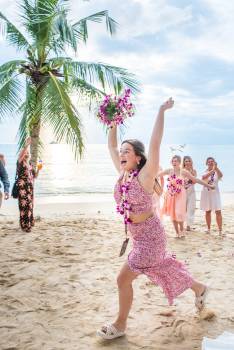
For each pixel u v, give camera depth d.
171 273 3.63
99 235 8.10
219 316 3.97
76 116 9.62
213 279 5.22
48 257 6.19
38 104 9.58
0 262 5.80
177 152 8.04
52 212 13.19
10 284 4.83
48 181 32.00
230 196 19.66
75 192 22.91
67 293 4.60
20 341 3.39
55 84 9.39
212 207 8.43
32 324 3.75
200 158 87.50
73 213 12.79
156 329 3.66
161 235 3.46
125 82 10.23
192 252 6.82
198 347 3.32
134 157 3.43
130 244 7.33
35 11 9.92
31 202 8.46
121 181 3.52
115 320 3.73
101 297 4.48
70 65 9.98
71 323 3.78
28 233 8.14
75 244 7.18
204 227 9.72
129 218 3.41
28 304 4.24
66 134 9.57
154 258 3.43
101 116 3.84
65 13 9.31
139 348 3.30
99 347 3.31
